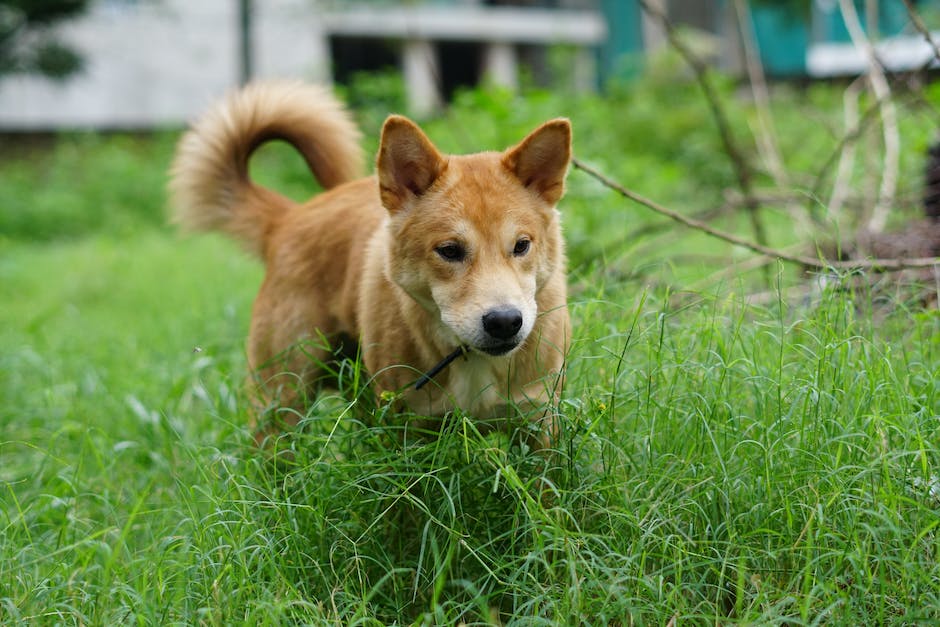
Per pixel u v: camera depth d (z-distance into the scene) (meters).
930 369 3.84
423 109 17.92
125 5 22.80
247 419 4.49
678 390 3.88
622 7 26.56
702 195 11.30
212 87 23.56
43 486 4.36
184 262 11.34
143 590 3.11
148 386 5.66
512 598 3.38
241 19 18.16
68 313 8.89
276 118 5.05
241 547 3.27
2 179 17.72
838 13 23.77
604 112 14.51
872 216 6.39
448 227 3.62
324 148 5.17
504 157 3.82
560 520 3.29
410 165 3.78
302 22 22.25
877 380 3.55
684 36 17.98
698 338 4.11
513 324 3.46
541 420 3.72
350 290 4.27
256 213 5.02
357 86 14.70
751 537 3.26
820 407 3.49
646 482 3.41
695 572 3.23
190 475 4.27
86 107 22.95
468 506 3.60
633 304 4.48
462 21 25.55
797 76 20.58
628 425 3.81
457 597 3.36
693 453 3.52
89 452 4.71
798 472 3.31
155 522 3.97
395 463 3.47
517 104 9.80
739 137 13.05
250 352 4.73
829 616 2.92
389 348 3.92
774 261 5.65
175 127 20.75
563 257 4.06
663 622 2.97
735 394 3.84
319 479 3.62
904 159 7.98
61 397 5.59
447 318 3.59
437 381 3.82
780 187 7.25
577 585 2.95
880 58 6.75
